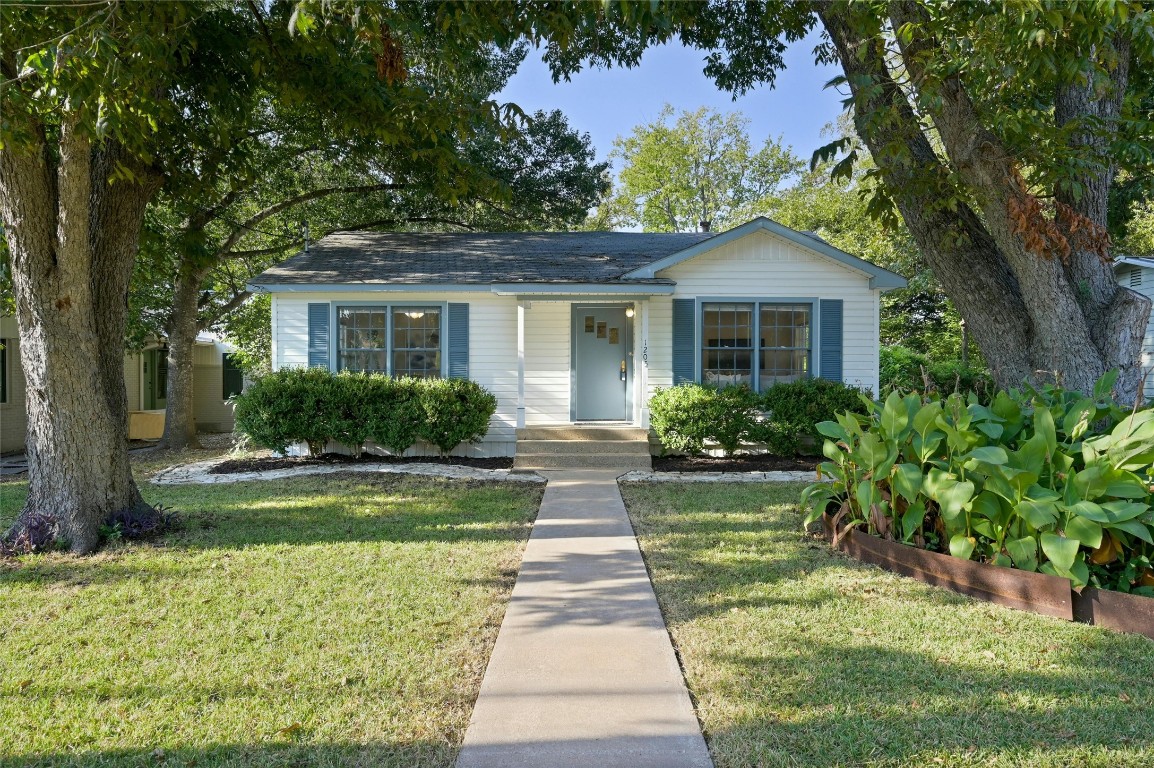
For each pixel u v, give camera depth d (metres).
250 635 3.78
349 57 7.68
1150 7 5.57
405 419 10.37
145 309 15.41
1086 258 6.36
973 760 2.57
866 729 2.78
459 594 4.46
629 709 2.96
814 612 4.09
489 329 11.44
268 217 16.34
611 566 5.08
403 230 20.36
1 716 2.93
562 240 14.07
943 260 6.75
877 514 5.16
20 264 5.52
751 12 9.58
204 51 7.40
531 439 10.79
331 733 2.79
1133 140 5.89
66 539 5.52
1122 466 4.07
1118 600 3.82
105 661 3.46
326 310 11.24
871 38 5.76
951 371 16.88
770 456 10.91
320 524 6.46
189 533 6.08
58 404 5.61
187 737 2.76
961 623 3.90
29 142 5.00
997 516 4.33
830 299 11.34
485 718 2.88
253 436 10.50
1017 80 5.47
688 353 11.26
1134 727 2.79
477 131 15.00
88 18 4.74
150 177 6.63
